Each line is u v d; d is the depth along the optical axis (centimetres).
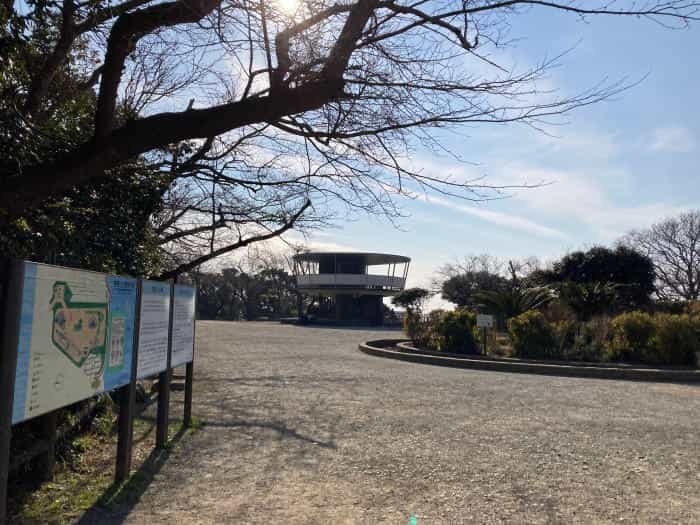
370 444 656
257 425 748
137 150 455
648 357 1638
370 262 5728
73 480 502
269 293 6838
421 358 1725
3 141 446
